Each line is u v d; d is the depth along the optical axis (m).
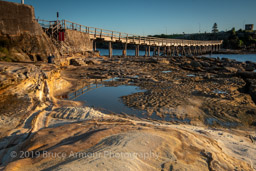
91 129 4.70
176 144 3.62
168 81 16.11
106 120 5.97
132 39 36.66
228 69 22.69
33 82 8.05
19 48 13.66
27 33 14.46
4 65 7.92
